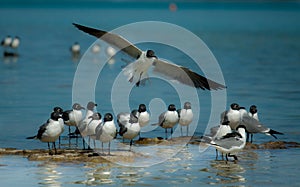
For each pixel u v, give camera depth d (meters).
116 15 133.75
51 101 30.58
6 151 19.55
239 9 186.62
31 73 42.38
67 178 16.53
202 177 16.66
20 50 59.66
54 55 55.34
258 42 68.44
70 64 48.59
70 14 139.88
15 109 28.12
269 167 17.67
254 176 16.70
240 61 49.81
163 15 135.62
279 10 176.88
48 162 18.22
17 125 24.28
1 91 33.94
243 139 18.44
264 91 33.75
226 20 116.94
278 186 15.66
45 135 18.69
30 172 17.08
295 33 81.81
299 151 19.80
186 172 17.22
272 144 20.66
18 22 107.00
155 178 16.59
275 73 41.97
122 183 16.08
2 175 16.72
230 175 16.81
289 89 34.50
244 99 30.97
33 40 71.31
